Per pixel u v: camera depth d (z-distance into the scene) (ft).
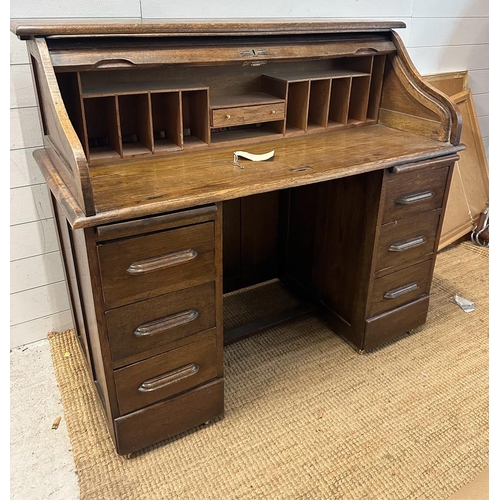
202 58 4.38
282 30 4.69
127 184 3.98
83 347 5.41
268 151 4.93
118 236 3.61
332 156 4.79
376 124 6.02
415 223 5.57
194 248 4.03
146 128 4.61
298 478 4.41
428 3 7.53
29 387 5.39
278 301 7.11
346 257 5.84
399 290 5.90
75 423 4.96
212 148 4.95
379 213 5.16
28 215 5.41
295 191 6.48
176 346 4.34
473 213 8.95
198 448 4.70
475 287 7.53
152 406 4.44
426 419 5.07
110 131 4.61
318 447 4.73
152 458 4.59
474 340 6.32
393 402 5.29
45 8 4.69
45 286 5.85
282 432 4.89
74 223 3.30
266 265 7.25
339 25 5.06
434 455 4.66
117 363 4.08
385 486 4.33
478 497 4.01
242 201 6.55
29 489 4.28
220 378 4.78
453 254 8.54
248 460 4.58
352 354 6.02
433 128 5.35
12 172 5.16
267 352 6.05
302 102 5.36
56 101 3.58
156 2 5.20
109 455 4.61
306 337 6.34
